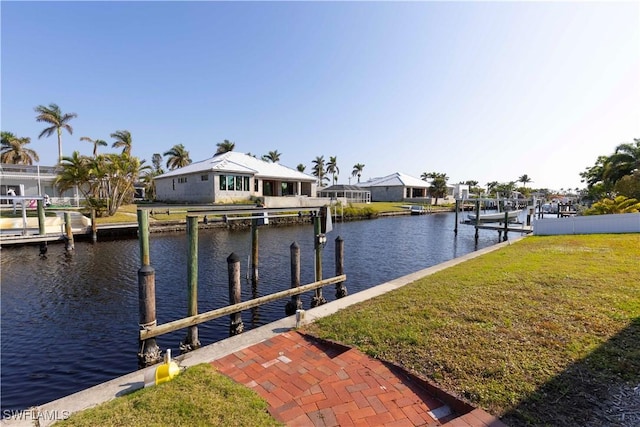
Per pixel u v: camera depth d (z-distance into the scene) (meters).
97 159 23.91
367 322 4.95
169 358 3.73
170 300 9.02
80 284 10.65
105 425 2.74
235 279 6.86
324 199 33.31
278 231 24.42
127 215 24.97
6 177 28.56
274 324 5.30
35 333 7.05
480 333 4.30
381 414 2.95
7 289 10.12
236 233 22.72
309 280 11.22
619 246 11.12
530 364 3.48
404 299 5.96
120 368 5.70
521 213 49.94
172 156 53.75
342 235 23.73
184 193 34.81
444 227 29.72
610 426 2.55
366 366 3.78
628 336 4.04
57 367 5.73
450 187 69.62
